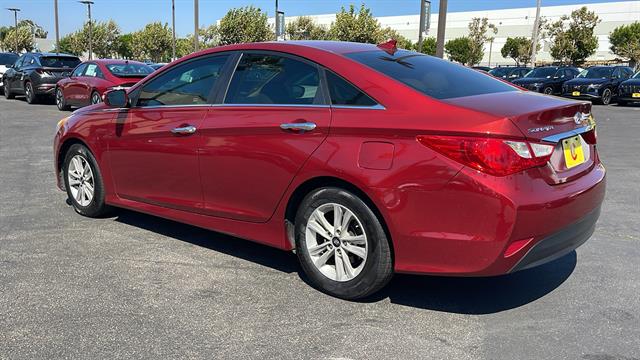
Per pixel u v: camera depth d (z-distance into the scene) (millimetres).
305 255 3635
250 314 3334
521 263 2963
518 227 2883
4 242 4559
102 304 3439
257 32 45719
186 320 3248
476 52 60625
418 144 3057
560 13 74250
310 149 3432
